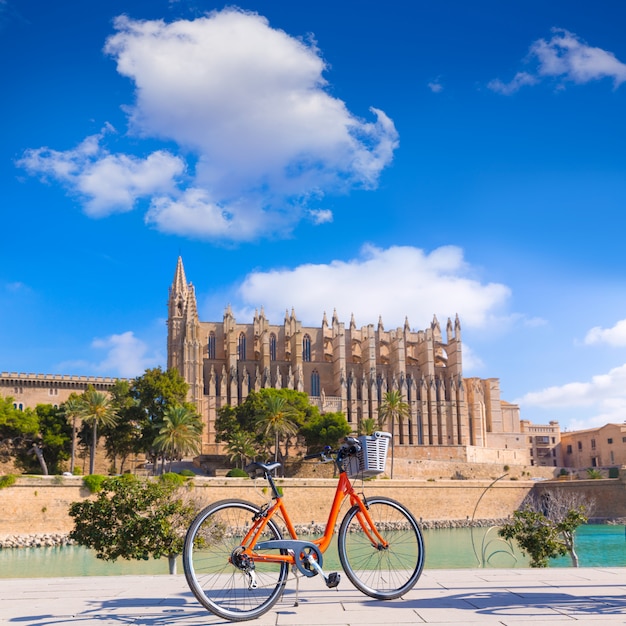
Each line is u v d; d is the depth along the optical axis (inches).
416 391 5910.4
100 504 1173.7
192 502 1219.2
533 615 336.8
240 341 5812.0
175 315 5442.9
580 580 475.5
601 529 3243.1
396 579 387.2
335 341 5836.6
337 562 1242.6
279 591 342.6
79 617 348.8
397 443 5629.9
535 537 1179.9
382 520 387.2
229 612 329.4
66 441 3914.9
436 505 3484.3
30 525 2564.0
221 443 5137.8
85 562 2048.5
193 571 331.6
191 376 5231.3
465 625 312.3
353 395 5625.0
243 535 357.4
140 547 1127.0
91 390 3814.0
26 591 445.7
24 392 4697.3
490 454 5703.7
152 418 4074.8
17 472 3826.3
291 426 4266.7
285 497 3070.9
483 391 6363.2
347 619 328.2
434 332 6402.6
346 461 381.1
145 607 376.8
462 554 2064.5
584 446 6692.9
